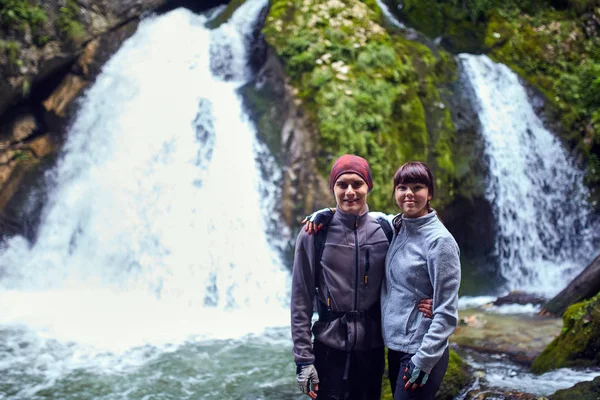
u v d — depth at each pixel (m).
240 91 9.11
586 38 12.88
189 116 8.97
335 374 2.76
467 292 8.29
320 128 8.09
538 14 12.97
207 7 11.69
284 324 6.79
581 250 9.86
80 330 6.32
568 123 10.76
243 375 5.20
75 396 4.74
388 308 2.71
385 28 9.96
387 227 2.87
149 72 9.80
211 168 8.48
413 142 8.41
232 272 7.77
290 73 8.67
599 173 10.40
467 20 12.09
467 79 10.05
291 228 7.88
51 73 9.64
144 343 5.99
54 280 8.18
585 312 4.84
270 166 8.19
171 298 7.66
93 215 8.52
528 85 10.98
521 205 9.47
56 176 9.05
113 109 9.44
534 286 8.95
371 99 8.38
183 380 5.09
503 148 9.62
